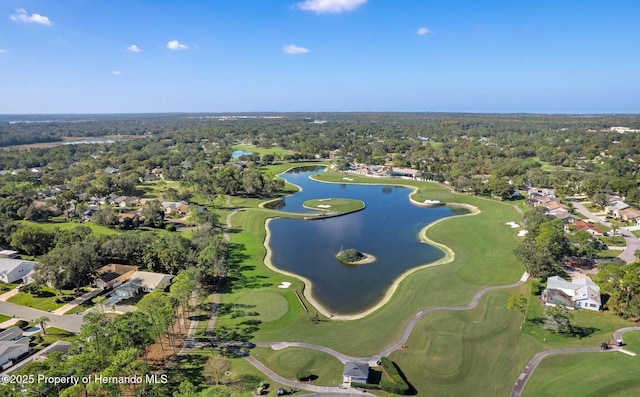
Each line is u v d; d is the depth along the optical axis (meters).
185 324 82.19
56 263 95.25
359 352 71.94
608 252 118.94
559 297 87.75
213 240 119.06
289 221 166.12
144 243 117.88
